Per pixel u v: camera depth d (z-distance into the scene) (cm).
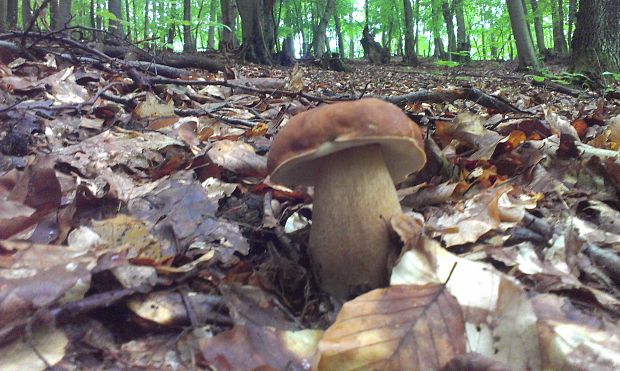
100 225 23
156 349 17
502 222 29
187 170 34
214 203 29
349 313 17
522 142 40
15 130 36
